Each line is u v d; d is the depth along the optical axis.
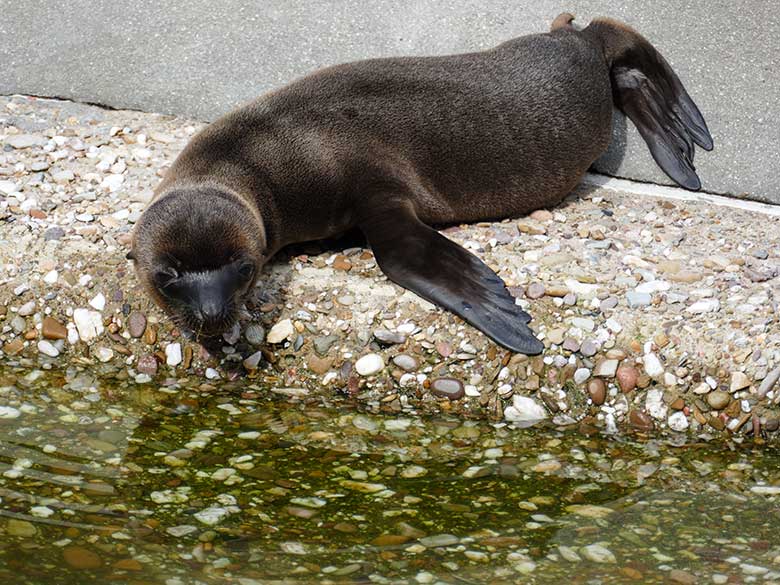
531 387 7.44
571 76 9.21
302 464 6.56
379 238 8.09
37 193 8.62
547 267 8.04
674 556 5.70
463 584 5.38
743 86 9.58
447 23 9.91
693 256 8.25
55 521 5.75
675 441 7.18
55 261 8.01
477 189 8.84
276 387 7.57
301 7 10.02
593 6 9.99
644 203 9.15
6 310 7.87
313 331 7.69
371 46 9.86
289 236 8.28
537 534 5.89
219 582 5.29
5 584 5.19
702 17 9.84
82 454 6.51
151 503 6.00
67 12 10.19
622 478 6.60
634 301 7.69
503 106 8.91
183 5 10.12
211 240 7.20
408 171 8.55
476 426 7.23
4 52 10.12
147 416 7.05
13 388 7.32
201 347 7.71
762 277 7.96
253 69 9.85
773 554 5.74
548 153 9.02
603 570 5.55
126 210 8.50
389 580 5.38
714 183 9.45
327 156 8.30
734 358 7.36
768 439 7.24
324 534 5.79
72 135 9.39
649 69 9.64
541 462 6.77
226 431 6.92
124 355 7.75
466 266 7.80
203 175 7.89
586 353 7.46
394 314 7.68
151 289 7.41
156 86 9.89
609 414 7.39
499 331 7.43
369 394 7.53
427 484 6.40
